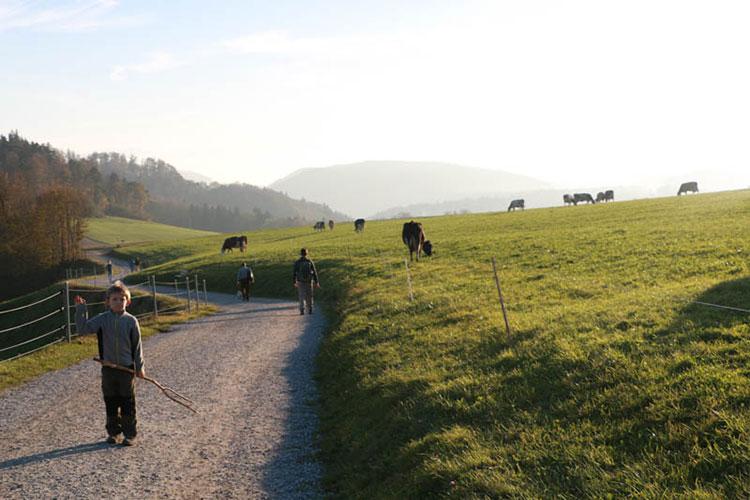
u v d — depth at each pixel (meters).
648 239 25.86
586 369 8.39
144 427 9.72
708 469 5.42
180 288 46.28
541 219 52.03
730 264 17.03
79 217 104.31
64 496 7.04
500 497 5.73
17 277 93.19
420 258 33.12
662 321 10.03
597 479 5.62
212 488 7.35
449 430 7.62
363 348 13.80
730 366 7.43
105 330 8.62
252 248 69.31
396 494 6.42
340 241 56.91
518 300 16.16
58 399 11.55
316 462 8.20
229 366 14.41
